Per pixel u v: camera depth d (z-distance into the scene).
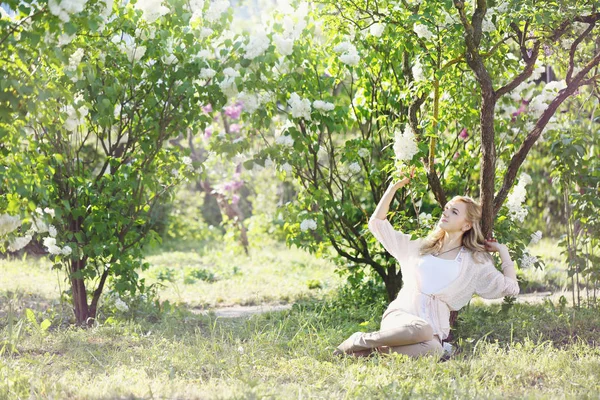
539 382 4.50
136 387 4.07
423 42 5.82
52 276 10.48
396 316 5.28
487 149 5.48
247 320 6.58
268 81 6.38
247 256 14.20
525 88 6.83
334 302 7.71
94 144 14.70
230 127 13.18
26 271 10.89
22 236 5.58
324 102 6.34
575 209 6.80
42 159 5.12
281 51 6.22
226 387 4.14
